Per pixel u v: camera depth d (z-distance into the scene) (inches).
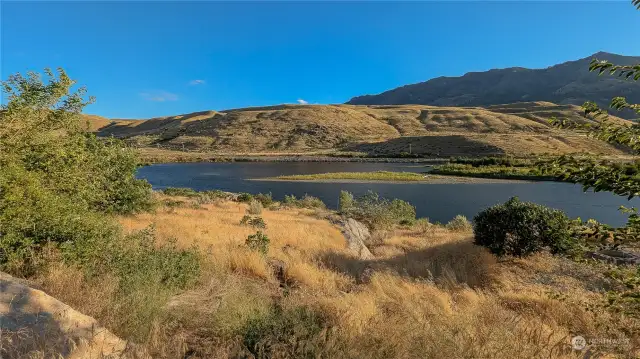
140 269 193.8
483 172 2145.7
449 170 2301.9
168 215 604.4
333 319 162.6
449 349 128.4
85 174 317.7
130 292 163.3
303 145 5236.2
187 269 215.6
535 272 338.3
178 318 152.8
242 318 153.9
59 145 284.4
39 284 165.0
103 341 121.6
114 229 248.2
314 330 141.2
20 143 252.7
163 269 203.5
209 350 130.3
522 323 180.9
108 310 143.6
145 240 252.7
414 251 439.2
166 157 3843.5
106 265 196.7
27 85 280.7
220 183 1940.2
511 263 364.2
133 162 540.1
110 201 474.0
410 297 233.9
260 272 277.7
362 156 4106.8
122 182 508.4
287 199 1197.7
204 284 214.4
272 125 6008.9
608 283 284.2
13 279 159.3
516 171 2095.2
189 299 178.2
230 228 490.6
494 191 1550.2
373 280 284.0
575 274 320.8
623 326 163.0
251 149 5103.3
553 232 366.0
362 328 149.7
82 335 121.0
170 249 242.5
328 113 6505.9
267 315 154.9
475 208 1173.7
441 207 1194.6
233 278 233.9
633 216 104.5
